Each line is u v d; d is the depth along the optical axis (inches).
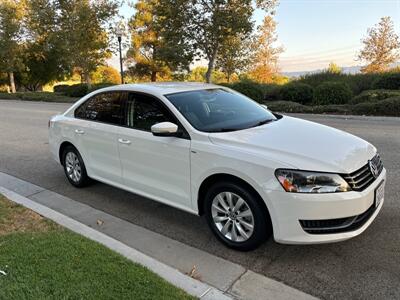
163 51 914.1
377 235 160.4
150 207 205.6
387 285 128.3
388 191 208.8
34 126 511.8
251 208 144.4
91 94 222.7
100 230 179.3
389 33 1128.2
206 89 197.5
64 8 1098.7
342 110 568.7
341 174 133.0
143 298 115.3
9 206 193.8
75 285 121.5
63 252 142.4
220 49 933.2
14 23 1350.9
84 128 216.7
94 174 218.5
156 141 172.9
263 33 1331.2
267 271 139.6
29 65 1608.0
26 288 120.2
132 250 147.5
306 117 551.5
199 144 156.8
